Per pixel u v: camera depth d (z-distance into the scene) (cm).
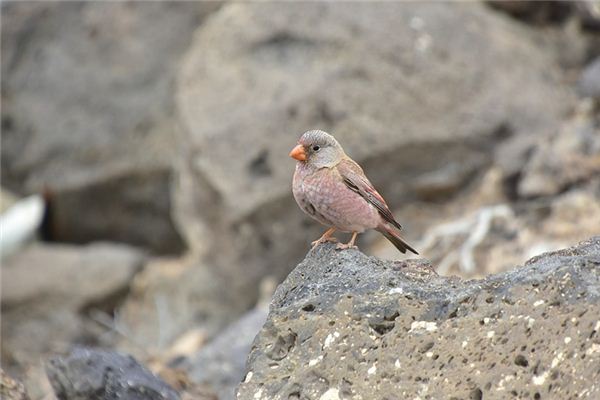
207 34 1689
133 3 1958
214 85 1623
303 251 1562
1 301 1733
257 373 623
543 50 1738
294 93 1565
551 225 1445
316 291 654
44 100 1972
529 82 1642
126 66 1931
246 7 1659
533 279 597
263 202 1538
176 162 1792
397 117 1559
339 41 1587
